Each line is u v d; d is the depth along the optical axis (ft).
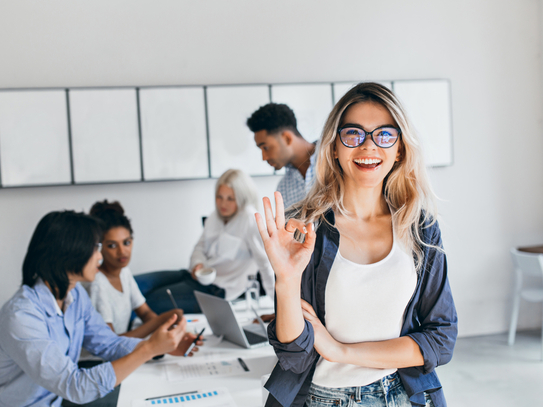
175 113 12.14
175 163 12.16
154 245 12.30
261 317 7.73
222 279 10.11
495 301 13.78
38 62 11.64
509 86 13.70
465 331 13.67
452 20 13.39
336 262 3.41
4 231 11.59
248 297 8.51
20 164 11.48
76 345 5.98
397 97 3.47
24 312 5.16
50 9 11.66
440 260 3.57
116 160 11.90
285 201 8.61
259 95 12.46
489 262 13.74
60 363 5.10
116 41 11.96
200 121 12.24
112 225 7.82
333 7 12.86
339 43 12.92
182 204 12.40
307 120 12.70
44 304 5.37
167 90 12.09
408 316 3.51
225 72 12.43
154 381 5.46
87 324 6.39
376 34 13.07
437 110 13.21
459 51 13.44
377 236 3.57
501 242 13.79
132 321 8.65
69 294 5.84
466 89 13.50
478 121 13.58
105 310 7.49
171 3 12.16
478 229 13.66
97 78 11.91
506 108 13.70
